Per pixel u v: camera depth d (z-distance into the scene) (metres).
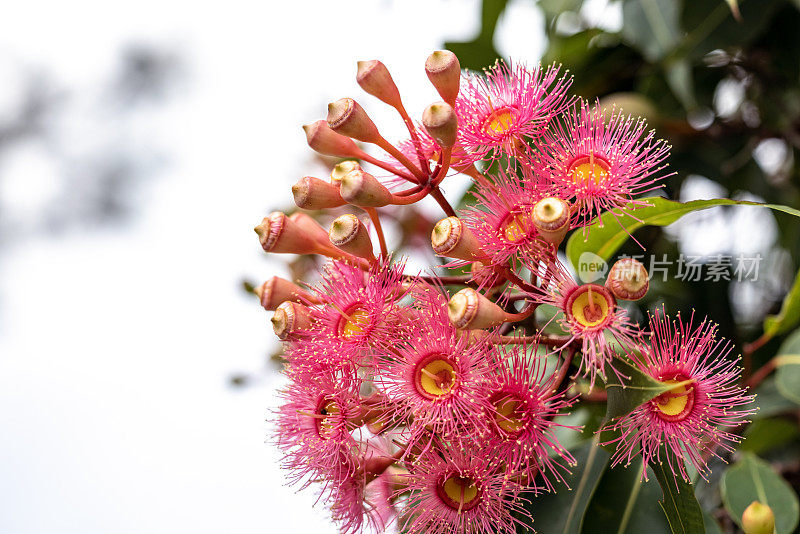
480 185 0.54
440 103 0.52
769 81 0.71
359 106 0.54
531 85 0.54
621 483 0.58
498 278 0.54
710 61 0.71
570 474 0.58
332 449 0.54
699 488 0.67
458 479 0.54
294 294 0.55
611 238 0.59
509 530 0.53
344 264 0.54
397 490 0.55
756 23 0.66
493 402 0.52
